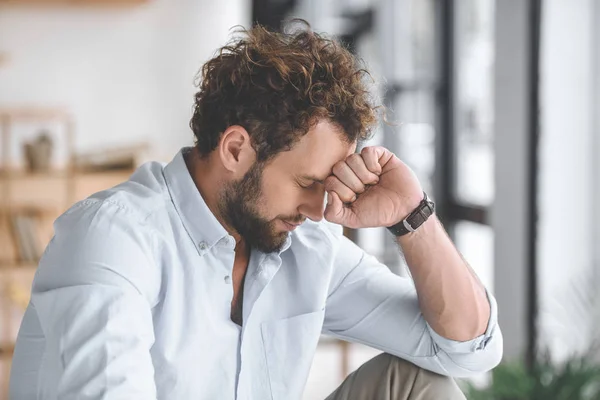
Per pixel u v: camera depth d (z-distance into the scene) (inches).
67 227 64.9
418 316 77.4
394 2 233.5
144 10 210.5
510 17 158.1
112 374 59.2
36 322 66.2
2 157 196.9
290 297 76.0
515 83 157.6
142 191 68.9
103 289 61.4
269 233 69.0
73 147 208.2
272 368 75.1
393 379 78.4
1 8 203.3
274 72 65.4
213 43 214.8
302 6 277.0
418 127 227.6
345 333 81.5
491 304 75.9
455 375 77.6
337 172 68.3
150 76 212.4
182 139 214.8
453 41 215.3
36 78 206.5
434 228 73.5
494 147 166.4
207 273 69.9
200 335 70.0
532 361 156.3
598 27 148.8
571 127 153.0
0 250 187.5
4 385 168.6
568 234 155.0
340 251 80.0
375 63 246.2
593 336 148.9
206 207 68.9
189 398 70.3
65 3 204.5
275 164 66.5
